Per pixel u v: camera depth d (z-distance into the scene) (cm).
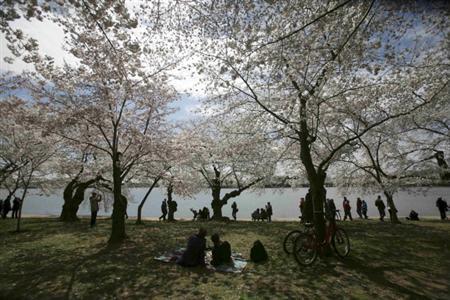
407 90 1204
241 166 2250
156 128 1559
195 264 798
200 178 2530
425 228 1522
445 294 581
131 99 1307
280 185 2436
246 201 5878
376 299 556
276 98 1157
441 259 860
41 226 1708
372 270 750
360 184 2311
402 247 1027
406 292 592
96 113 1181
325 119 1377
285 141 1611
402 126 1608
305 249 835
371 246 1043
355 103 1258
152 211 4328
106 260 871
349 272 734
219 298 568
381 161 2086
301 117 981
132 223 1980
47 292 604
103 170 2005
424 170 1847
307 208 1587
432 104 1302
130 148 1420
